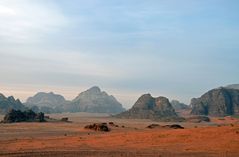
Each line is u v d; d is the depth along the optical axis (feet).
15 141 178.81
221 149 139.64
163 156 121.60
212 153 130.31
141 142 164.35
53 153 124.06
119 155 122.11
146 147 149.69
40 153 123.95
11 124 402.52
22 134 253.44
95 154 123.75
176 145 152.76
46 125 387.55
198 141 157.99
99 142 169.48
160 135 175.83
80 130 304.91
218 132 169.17
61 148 146.61
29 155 119.03
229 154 127.85
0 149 142.72
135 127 376.27
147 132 192.44
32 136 234.79
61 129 317.63
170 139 166.20
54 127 349.00
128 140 171.12
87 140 178.50
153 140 166.71
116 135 190.49
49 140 182.09
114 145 158.71
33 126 364.38
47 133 266.57
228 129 173.06
